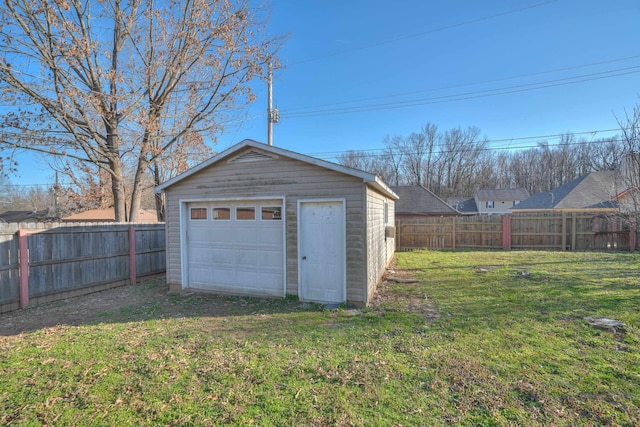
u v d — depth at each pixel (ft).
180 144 47.52
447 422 8.39
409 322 16.38
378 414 8.80
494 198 126.72
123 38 39.73
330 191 20.21
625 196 27.66
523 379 10.43
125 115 38.78
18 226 20.74
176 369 11.74
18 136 33.73
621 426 8.09
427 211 76.48
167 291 25.41
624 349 12.55
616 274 26.61
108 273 26.53
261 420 8.66
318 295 20.93
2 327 17.12
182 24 40.22
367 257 19.61
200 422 8.63
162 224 32.35
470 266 32.89
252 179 22.27
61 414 9.16
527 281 24.89
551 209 65.26
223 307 20.35
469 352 12.56
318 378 10.84
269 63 45.70
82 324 17.44
